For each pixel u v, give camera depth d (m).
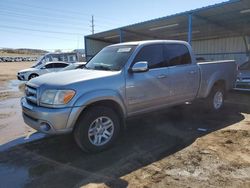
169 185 2.99
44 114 3.60
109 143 4.12
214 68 6.17
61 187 3.03
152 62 4.79
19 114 6.94
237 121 5.65
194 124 5.50
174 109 6.82
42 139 4.75
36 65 18.09
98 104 4.03
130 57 4.45
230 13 12.24
